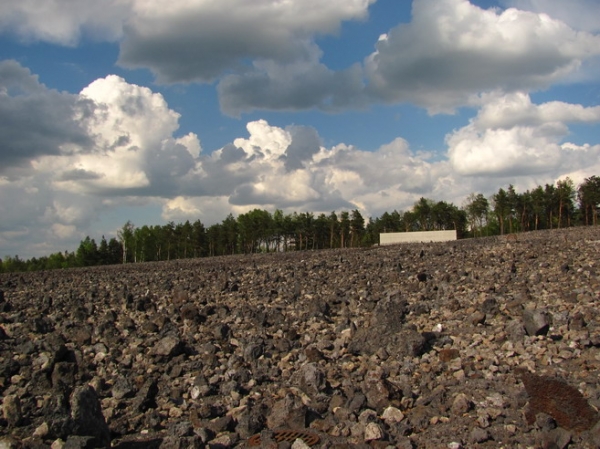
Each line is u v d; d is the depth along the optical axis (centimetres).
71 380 1161
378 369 1132
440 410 910
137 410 1005
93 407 854
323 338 1508
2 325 1944
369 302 1912
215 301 2391
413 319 1639
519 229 12400
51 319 2056
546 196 10312
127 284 3444
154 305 2223
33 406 1012
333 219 12394
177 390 1088
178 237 13162
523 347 1223
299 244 13175
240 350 1421
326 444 791
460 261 3244
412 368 1153
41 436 830
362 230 11962
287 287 2691
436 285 2267
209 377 1204
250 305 2203
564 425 806
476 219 11619
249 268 4116
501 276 2388
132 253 13938
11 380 1195
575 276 2247
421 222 11844
